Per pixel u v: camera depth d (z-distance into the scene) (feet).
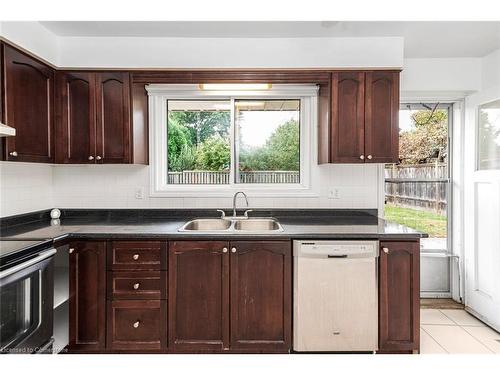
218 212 9.29
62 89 8.15
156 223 8.21
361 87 8.20
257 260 6.98
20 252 5.33
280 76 8.30
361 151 8.20
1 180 7.45
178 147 9.73
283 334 7.01
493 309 8.77
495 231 8.76
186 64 8.23
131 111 8.23
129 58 8.20
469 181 9.85
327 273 6.89
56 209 9.00
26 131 7.01
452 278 10.67
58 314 6.82
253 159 9.77
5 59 6.41
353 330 6.95
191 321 6.98
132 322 6.97
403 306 7.00
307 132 9.48
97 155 8.17
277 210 9.30
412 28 7.71
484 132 9.46
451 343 8.03
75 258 6.91
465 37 8.21
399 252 7.00
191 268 6.97
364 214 9.38
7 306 5.00
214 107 9.70
